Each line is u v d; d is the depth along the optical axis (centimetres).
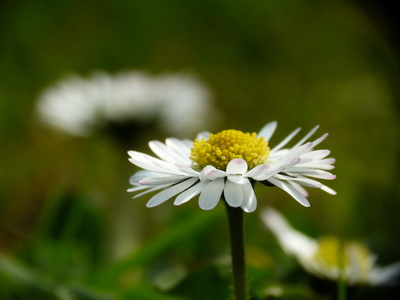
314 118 24
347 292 14
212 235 17
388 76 22
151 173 12
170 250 17
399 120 21
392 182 19
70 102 20
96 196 18
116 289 15
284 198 20
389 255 16
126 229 19
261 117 26
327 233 18
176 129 21
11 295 14
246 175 11
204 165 12
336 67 26
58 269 16
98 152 23
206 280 14
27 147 24
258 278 15
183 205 20
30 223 20
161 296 14
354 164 20
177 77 22
